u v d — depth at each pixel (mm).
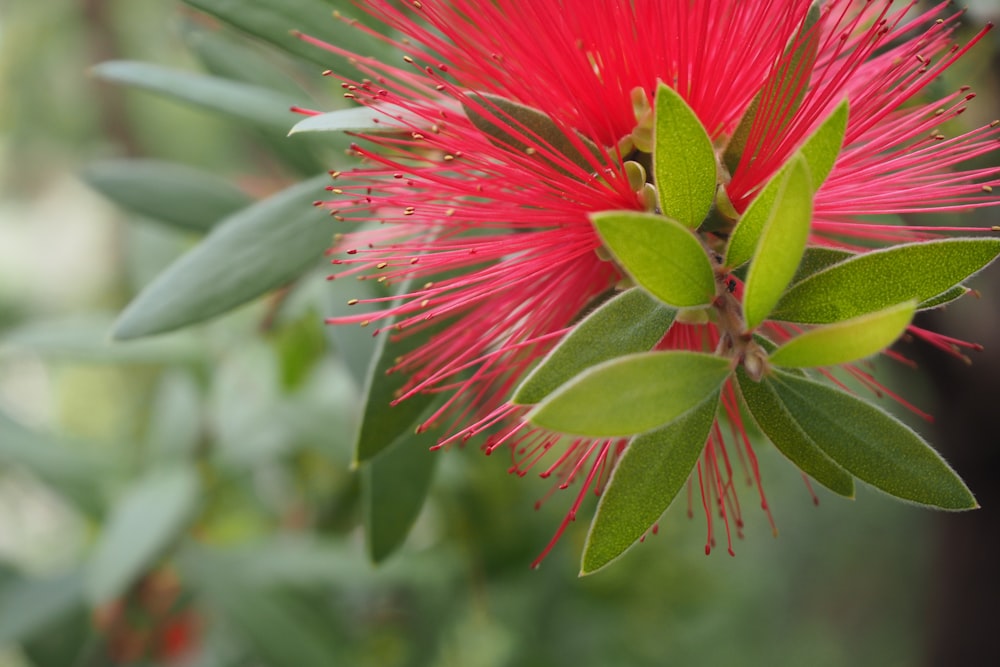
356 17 353
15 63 788
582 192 304
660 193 280
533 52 310
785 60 295
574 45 307
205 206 419
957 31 410
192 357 498
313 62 351
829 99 302
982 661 677
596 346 278
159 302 350
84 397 886
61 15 771
